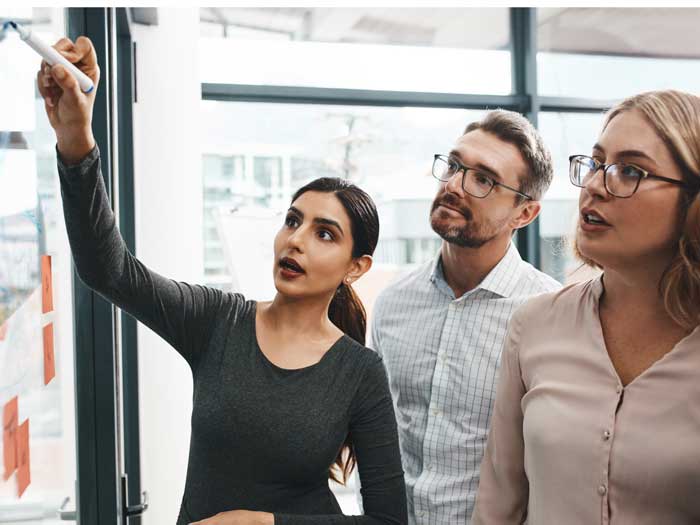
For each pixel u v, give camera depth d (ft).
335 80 9.84
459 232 4.43
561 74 10.68
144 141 8.25
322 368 3.30
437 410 4.60
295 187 9.87
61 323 3.35
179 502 8.24
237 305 3.46
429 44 10.18
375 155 10.10
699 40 10.96
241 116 9.64
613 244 2.95
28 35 2.19
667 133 2.83
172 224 8.34
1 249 2.19
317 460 3.18
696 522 2.82
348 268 3.55
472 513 3.96
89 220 2.79
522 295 4.65
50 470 3.04
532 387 3.38
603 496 2.94
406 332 4.89
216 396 3.18
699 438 2.77
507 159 4.41
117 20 6.75
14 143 2.37
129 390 6.51
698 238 2.78
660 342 3.06
